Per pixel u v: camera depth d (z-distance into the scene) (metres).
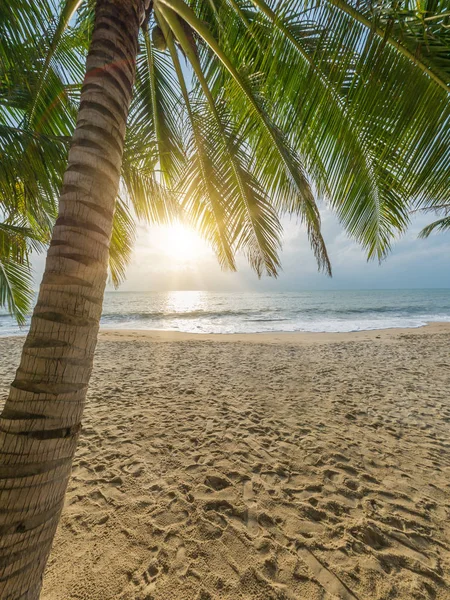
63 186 0.96
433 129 1.49
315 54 1.61
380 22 1.31
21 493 0.79
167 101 3.34
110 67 1.04
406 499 2.30
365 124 1.70
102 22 1.07
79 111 1.02
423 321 17.56
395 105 1.53
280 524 2.02
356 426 3.56
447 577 1.67
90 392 4.74
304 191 2.57
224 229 3.50
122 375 5.82
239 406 4.17
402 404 4.29
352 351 8.27
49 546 0.85
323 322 17.66
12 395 0.84
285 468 2.68
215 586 1.58
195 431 3.38
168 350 8.44
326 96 1.82
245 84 2.19
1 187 2.07
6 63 1.70
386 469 2.69
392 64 1.42
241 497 2.29
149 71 2.96
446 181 1.55
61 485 0.86
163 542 1.85
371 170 1.95
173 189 3.58
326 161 2.15
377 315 21.72
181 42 2.15
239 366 6.59
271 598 1.53
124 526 1.97
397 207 2.19
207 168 3.01
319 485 2.45
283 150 2.44
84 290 0.90
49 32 1.71
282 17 1.61
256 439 3.21
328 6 1.40
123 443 3.10
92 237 0.93
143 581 1.60
